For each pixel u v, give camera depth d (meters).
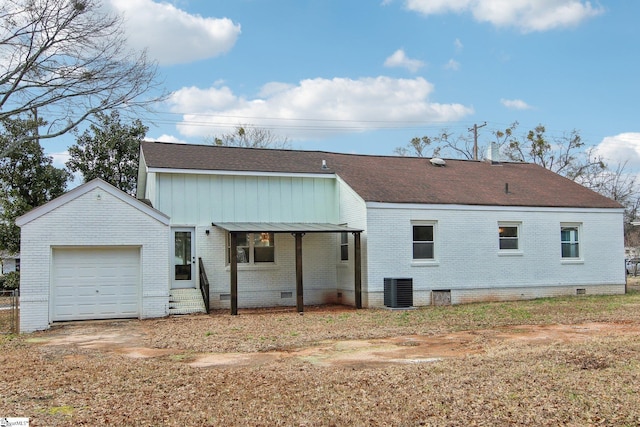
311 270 21.94
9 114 20.33
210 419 6.87
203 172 20.44
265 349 11.66
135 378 8.91
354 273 20.38
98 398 7.77
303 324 15.43
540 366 9.13
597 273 23.20
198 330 14.62
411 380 8.45
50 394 8.00
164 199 20.14
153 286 17.70
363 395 7.75
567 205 22.83
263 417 6.93
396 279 19.31
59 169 29.42
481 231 21.44
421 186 22.28
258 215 21.28
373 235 19.86
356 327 14.64
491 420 6.70
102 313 17.42
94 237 17.11
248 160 22.16
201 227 20.50
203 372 9.32
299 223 21.55
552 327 14.15
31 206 28.25
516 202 22.12
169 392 8.05
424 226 20.81
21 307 16.11
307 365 9.83
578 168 46.50
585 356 9.86
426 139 48.78
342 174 22.20
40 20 19.06
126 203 17.52
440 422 6.66
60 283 17.09
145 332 14.59
